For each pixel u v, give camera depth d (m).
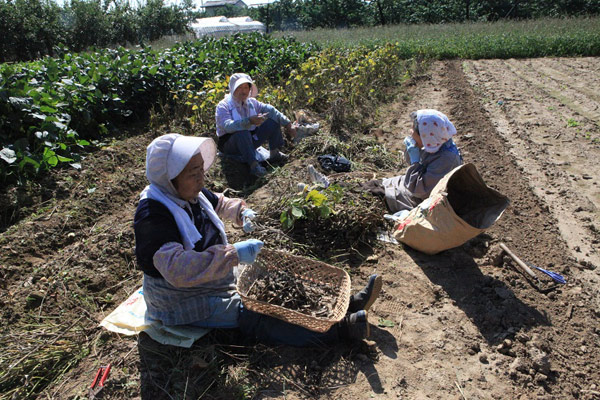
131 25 27.88
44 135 5.90
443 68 14.04
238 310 2.98
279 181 5.46
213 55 10.69
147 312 2.98
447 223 3.72
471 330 3.32
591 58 15.43
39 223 4.68
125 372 2.89
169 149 2.51
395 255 4.16
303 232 4.27
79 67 8.56
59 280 3.81
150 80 8.62
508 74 12.85
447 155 4.18
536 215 4.99
